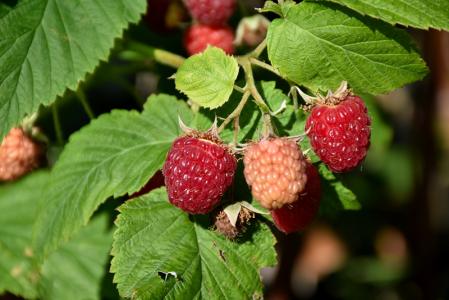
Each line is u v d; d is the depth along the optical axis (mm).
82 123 482
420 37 528
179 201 341
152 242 358
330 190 373
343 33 358
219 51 358
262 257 361
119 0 381
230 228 351
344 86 352
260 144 337
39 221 383
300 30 358
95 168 381
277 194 333
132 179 374
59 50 376
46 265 444
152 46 443
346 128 346
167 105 388
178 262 356
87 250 444
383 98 543
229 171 343
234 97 366
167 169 345
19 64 373
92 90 505
